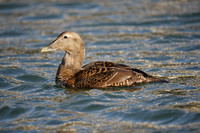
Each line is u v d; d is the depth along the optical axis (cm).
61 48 1167
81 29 2081
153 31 1989
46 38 1941
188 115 877
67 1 2753
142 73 1139
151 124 855
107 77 1106
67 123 877
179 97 998
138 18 2267
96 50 1706
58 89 1140
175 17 2239
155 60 1495
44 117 917
